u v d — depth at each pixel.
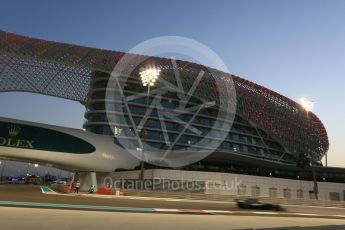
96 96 84.50
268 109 97.69
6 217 13.61
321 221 20.27
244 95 91.88
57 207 19.95
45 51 80.00
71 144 61.91
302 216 23.91
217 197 43.06
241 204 30.94
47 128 60.56
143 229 12.39
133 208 22.67
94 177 61.47
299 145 107.81
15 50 77.81
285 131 102.19
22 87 88.56
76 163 61.94
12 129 57.62
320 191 68.44
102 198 34.38
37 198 27.59
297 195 66.00
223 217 19.41
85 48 84.56
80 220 14.01
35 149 58.88
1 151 56.78
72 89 91.31
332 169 85.81
